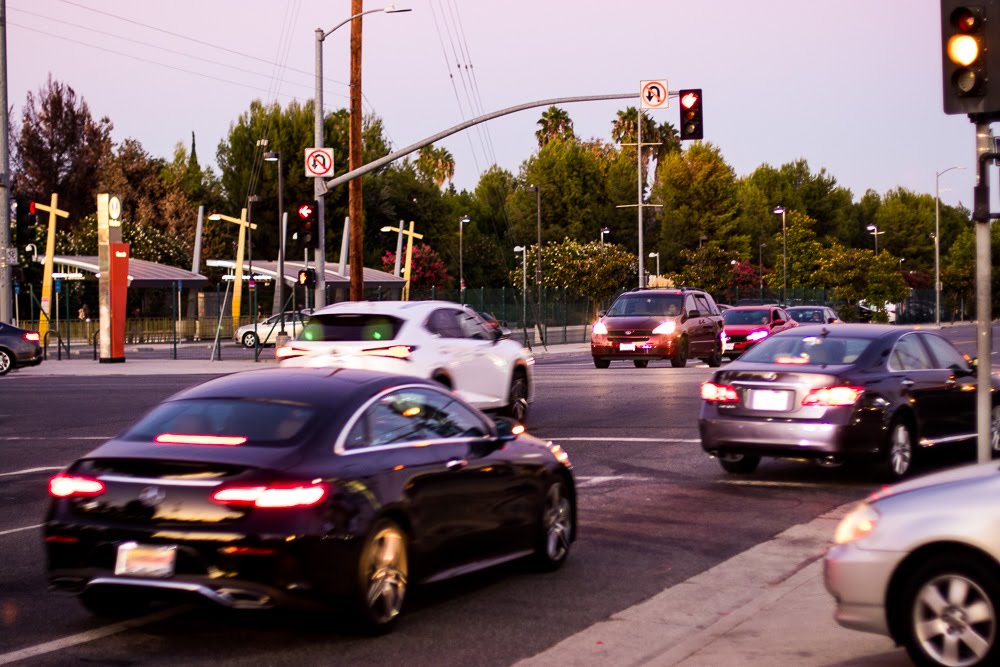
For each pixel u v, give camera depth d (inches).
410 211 4018.2
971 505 235.3
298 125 3676.2
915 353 537.0
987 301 343.0
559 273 3506.4
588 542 397.7
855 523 248.7
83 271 2556.6
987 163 343.3
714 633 276.4
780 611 295.6
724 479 529.0
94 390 1078.4
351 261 1315.2
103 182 3713.1
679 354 1259.2
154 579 269.9
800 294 3521.2
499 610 311.7
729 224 4559.5
